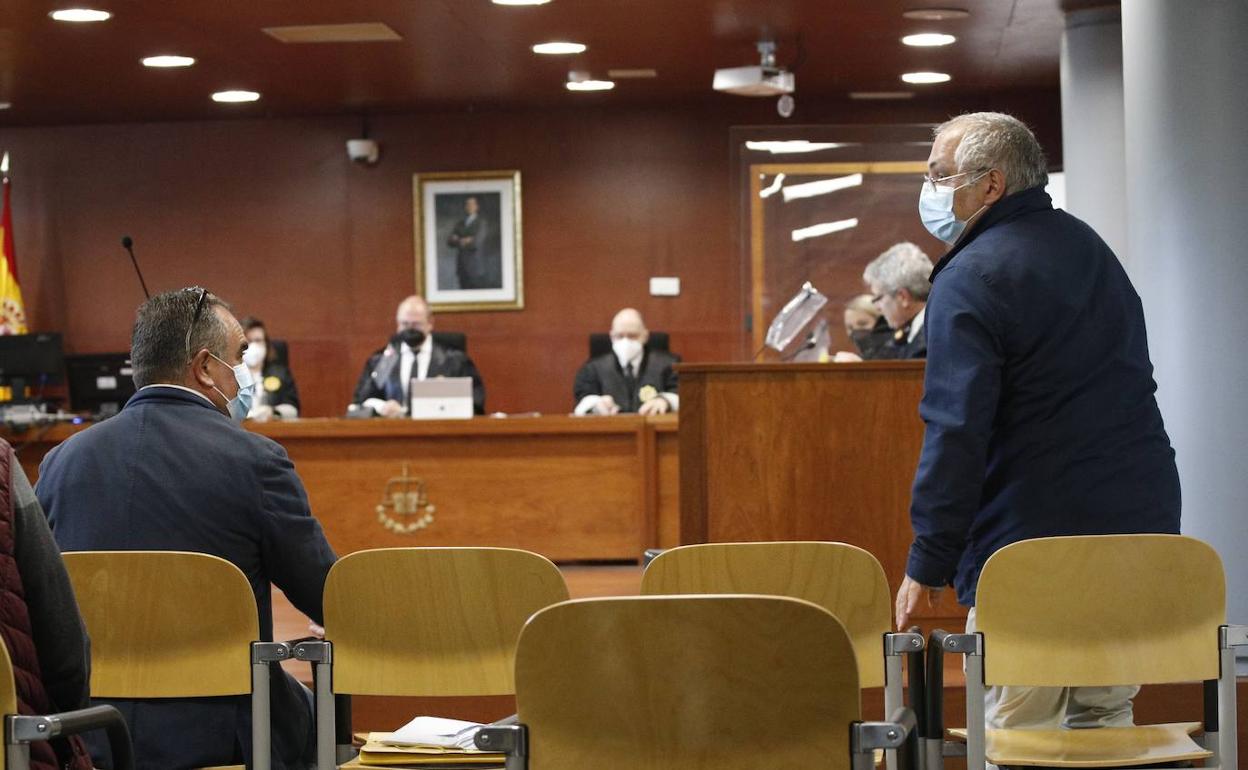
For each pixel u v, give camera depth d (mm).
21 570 2225
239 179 10516
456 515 6977
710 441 4598
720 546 2691
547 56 8477
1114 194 7547
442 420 6949
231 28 7547
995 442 2982
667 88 9570
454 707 4246
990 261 2920
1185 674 2557
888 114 10062
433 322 10445
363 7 7141
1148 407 2988
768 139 9500
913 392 4570
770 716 1934
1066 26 7613
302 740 2938
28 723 2051
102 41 7777
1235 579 4340
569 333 10375
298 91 9445
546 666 1947
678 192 10289
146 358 3100
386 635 2668
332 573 2650
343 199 10469
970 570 3049
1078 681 2545
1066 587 2533
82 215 10578
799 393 4586
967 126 3062
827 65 8789
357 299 10492
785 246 7727
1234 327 4359
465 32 7758
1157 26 4578
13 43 7762
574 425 6918
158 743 2754
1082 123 7570
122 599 2707
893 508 4582
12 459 2240
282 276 10516
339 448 7016
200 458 2957
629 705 1944
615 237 10328
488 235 10398
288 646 2689
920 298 5730
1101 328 2951
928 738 2598
